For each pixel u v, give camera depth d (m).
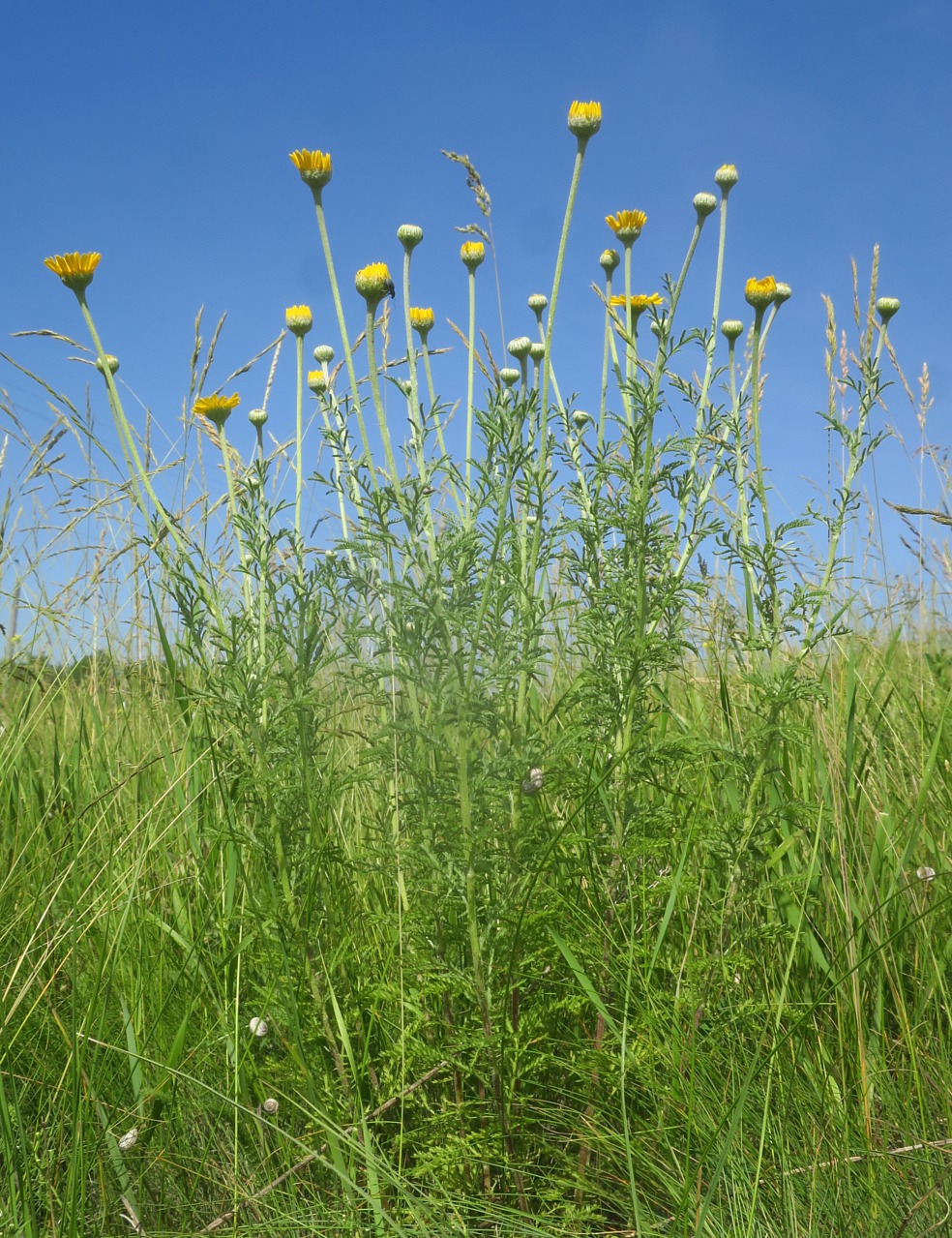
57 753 0.76
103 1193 0.44
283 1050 0.53
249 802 0.51
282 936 0.49
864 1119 0.48
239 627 0.50
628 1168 0.45
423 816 0.49
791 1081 0.50
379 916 0.51
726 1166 0.45
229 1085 0.51
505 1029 0.47
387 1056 0.50
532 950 0.49
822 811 0.57
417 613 0.45
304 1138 0.48
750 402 0.55
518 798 0.48
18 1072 0.52
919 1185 0.44
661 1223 0.43
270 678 0.50
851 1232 0.42
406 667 0.49
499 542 0.46
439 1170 0.46
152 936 0.60
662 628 0.56
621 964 0.51
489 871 0.47
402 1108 0.47
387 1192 0.47
